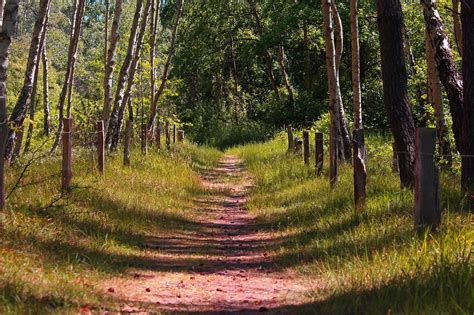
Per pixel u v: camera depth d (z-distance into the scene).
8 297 5.36
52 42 58.00
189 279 7.86
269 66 45.94
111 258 8.41
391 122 12.06
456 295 5.25
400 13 12.18
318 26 40.53
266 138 41.94
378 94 36.72
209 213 14.79
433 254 6.57
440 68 11.60
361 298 5.98
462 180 9.51
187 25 45.19
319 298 6.46
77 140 17.97
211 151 36.12
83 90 52.69
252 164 26.03
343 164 17.86
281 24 39.16
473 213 8.51
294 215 12.56
